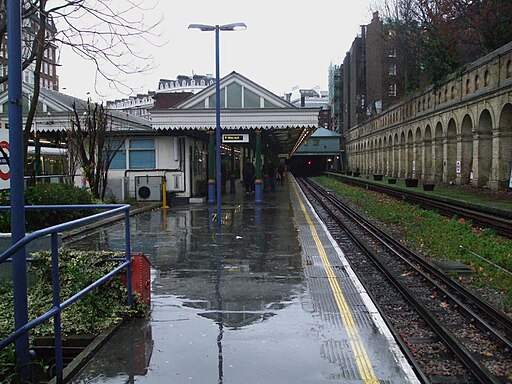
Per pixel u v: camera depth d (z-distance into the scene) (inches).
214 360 202.7
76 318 236.2
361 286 323.3
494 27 1537.9
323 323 249.1
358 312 267.3
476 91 1365.7
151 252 446.6
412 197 1139.9
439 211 903.7
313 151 3700.8
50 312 173.8
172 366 196.9
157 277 350.0
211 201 967.6
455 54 1704.0
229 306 278.7
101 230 591.8
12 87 174.4
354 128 3649.1
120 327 242.2
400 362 201.0
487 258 472.4
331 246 475.5
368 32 3659.0
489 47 1561.3
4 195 473.1
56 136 1004.6
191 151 1013.8
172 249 461.7
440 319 292.8
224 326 244.5
